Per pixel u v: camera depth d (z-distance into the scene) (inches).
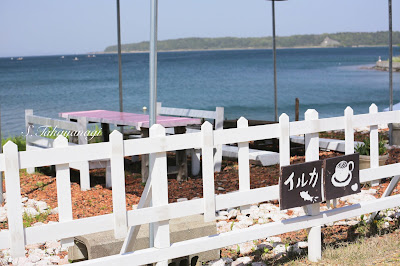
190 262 191.5
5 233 134.9
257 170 346.9
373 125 212.8
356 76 2375.7
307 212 193.9
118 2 407.2
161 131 157.1
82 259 197.9
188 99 1556.3
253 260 198.7
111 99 1549.0
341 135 493.0
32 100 1537.9
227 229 231.8
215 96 1625.2
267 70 3090.6
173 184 322.3
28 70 3710.6
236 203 174.4
